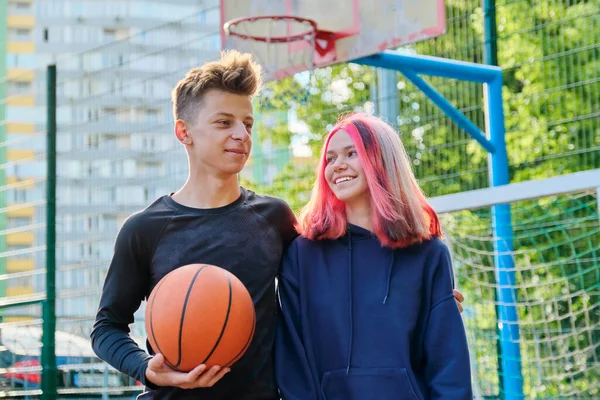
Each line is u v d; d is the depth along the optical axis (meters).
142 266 3.25
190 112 3.26
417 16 6.15
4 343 6.95
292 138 13.18
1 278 6.36
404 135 9.70
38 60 27.06
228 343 2.95
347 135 3.38
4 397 6.23
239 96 3.25
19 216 18.89
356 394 3.19
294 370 3.28
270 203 3.38
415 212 3.33
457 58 9.14
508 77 9.98
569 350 7.36
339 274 3.34
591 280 7.91
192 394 3.14
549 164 9.16
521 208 7.60
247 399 3.17
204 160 3.24
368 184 3.32
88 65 22.23
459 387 3.17
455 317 3.26
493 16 6.90
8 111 21.97
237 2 6.90
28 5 27.20
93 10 27.38
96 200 10.74
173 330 2.91
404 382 3.17
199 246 3.21
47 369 6.13
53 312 6.18
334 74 13.16
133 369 3.04
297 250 3.41
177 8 27.22
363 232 3.37
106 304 3.23
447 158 9.70
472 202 5.78
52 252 6.24
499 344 6.68
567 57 8.60
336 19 6.53
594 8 8.78
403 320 3.24
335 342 3.26
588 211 8.18
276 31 6.70
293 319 3.35
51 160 6.38
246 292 3.05
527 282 8.10
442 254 3.33
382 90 7.85
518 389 6.14
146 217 3.25
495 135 6.66
